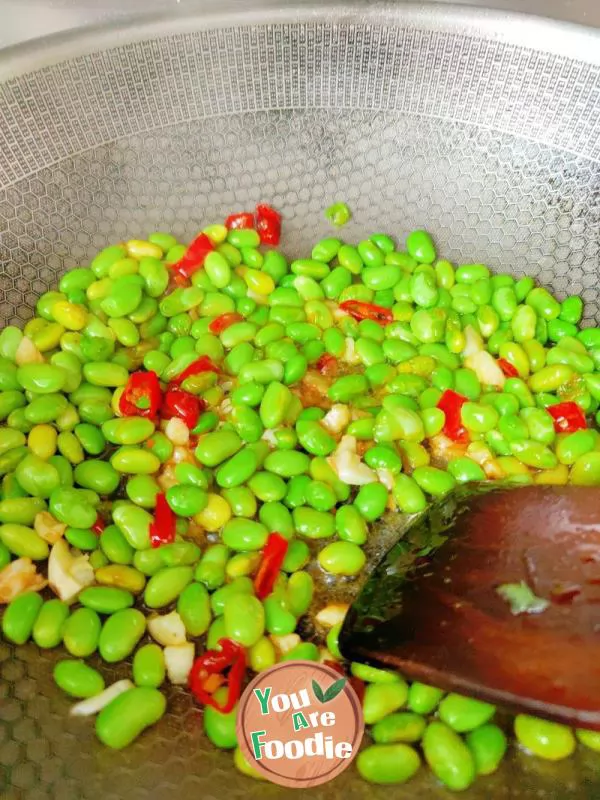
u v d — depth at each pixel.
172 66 0.21
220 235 0.24
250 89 0.22
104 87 0.21
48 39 0.20
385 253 0.25
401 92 0.23
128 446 0.20
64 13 0.24
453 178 0.24
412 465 0.21
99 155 0.22
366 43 0.22
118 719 0.16
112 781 0.16
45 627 0.17
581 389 0.22
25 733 0.16
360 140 0.24
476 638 0.16
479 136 0.23
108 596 0.18
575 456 0.21
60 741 0.16
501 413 0.22
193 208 0.24
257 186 0.24
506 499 0.18
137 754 0.16
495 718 0.17
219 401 0.22
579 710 0.16
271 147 0.24
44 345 0.22
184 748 0.17
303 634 0.18
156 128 0.22
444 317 0.23
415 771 0.16
